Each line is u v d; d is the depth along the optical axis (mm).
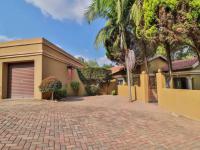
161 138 6285
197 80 17672
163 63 23484
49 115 8172
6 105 10844
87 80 24703
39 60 14195
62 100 15289
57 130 6293
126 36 15945
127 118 8633
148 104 13617
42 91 13430
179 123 8453
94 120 7844
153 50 17688
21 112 8445
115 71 29078
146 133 6719
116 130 6816
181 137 6480
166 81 12828
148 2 9492
